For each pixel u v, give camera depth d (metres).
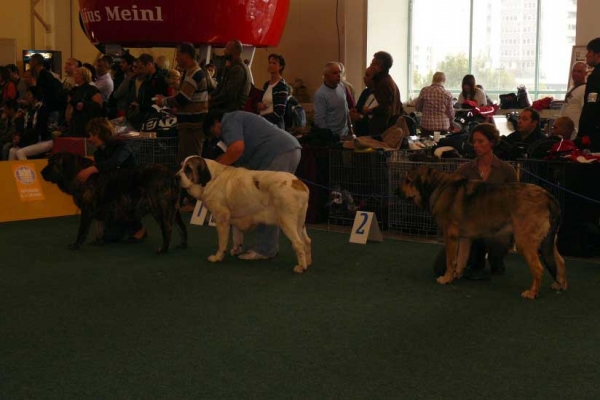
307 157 8.80
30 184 9.28
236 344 4.45
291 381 3.86
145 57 10.20
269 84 9.38
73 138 10.02
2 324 4.87
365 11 15.69
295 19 16.55
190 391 3.73
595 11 12.81
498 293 5.64
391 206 8.21
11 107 12.27
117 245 7.54
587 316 5.05
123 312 5.14
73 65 12.12
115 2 10.07
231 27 10.32
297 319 4.96
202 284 5.91
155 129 9.86
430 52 16.91
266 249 6.78
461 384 3.82
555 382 3.86
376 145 8.33
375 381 3.86
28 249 7.32
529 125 8.01
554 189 7.07
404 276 6.20
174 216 7.19
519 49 16.27
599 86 7.65
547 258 5.63
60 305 5.32
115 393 3.71
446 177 5.87
